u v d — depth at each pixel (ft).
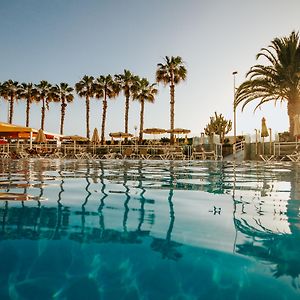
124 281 4.66
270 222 7.86
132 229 7.29
